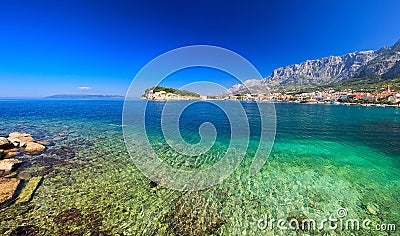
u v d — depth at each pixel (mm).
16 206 8211
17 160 12711
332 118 43812
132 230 7141
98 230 7055
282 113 54375
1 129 25125
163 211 8312
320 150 17969
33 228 6996
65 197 9055
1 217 7484
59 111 55781
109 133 23984
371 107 84000
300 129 29234
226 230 7293
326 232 7262
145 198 9250
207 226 7484
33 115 43406
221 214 8211
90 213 7980
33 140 18625
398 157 15945
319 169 13117
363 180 11453
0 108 66375
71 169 12266
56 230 6957
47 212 7922
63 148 16781
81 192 9562
